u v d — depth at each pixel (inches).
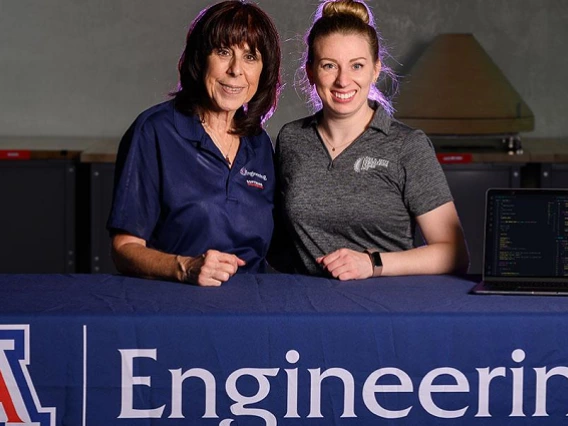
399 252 99.9
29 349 80.4
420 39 239.3
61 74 238.5
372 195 101.7
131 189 99.7
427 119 213.9
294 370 81.4
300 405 81.6
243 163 103.1
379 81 234.8
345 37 99.6
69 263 202.2
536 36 240.7
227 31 98.7
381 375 81.6
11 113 239.1
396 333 81.4
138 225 99.9
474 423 82.4
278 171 105.9
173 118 101.4
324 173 102.4
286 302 86.2
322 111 105.2
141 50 238.5
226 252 101.7
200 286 92.9
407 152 101.2
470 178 199.2
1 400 80.7
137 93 239.8
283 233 106.7
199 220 100.5
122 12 237.5
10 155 198.5
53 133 240.2
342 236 103.7
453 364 81.7
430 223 101.3
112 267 199.3
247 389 81.4
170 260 95.4
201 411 81.3
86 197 212.2
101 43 238.2
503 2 239.6
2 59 237.5
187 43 102.0
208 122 102.9
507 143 209.0
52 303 85.0
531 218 94.1
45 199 200.5
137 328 80.5
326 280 96.7
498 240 94.3
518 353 81.9
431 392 81.9
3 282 94.4
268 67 102.7
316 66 101.0
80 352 80.5
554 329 81.7
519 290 90.3
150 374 80.8
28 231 201.3
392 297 88.7
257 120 104.2
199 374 81.0
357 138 102.2
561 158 199.3
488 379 82.0
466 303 86.3
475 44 219.1
